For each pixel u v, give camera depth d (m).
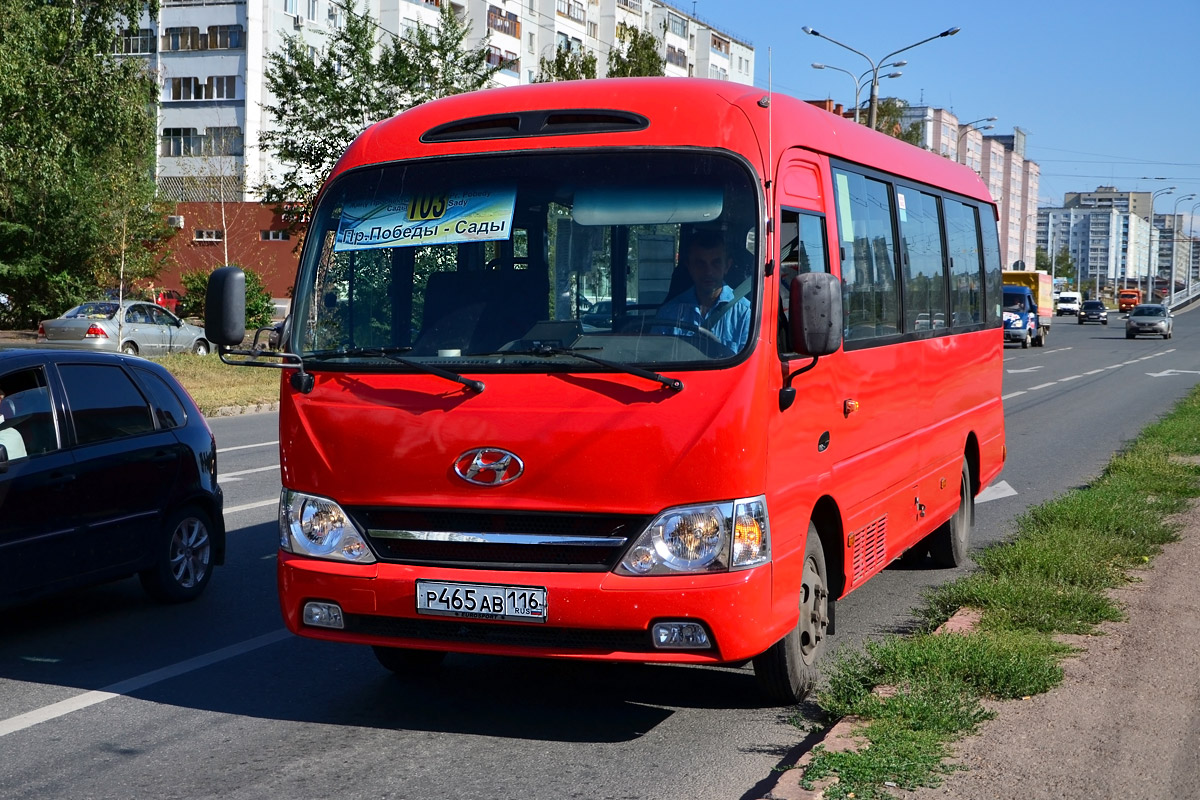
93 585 7.48
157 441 8.02
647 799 4.75
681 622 5.00
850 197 6.67
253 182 64.88
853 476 6.56
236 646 7.12
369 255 5.60
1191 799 4.33
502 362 5.18
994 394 10.70
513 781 4.95
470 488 5.15
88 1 32.25
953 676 5.71
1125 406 24.20
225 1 64.81
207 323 5.45
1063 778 4.52
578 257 5.32
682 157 5.38
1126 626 6.74
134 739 5.48
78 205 42.78
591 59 46.69
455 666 6.75
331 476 5.37
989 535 10.66
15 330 44.53
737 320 5.12
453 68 31.20
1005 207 183.12
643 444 4.99
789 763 5.14
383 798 4.75
